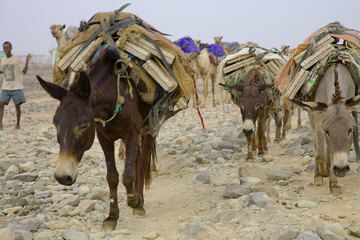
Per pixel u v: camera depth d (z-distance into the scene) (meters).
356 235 5.05
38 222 5.84
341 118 5.93
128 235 5.60
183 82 6.30
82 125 4.85
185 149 10.38
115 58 5.57
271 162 9.26
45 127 16.50
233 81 9.98
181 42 13.77
